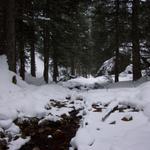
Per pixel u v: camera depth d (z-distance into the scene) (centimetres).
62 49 3238
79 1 2316
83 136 698
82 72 6275
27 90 1204
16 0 1681
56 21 2580
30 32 1966
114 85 2155
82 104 1066
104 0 2559
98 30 3170
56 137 783
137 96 946
